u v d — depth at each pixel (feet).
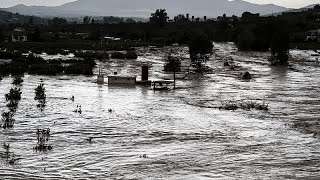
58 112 102.89
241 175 60.85
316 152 72.84
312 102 124.26
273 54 247.91
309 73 206.59
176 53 312.71
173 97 129.59
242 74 195.93
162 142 77.66
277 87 155.94
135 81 154.81
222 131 86.84
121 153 70.38
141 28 609.42
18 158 66.28
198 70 205.57
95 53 269.85
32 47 316.19
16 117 95.81
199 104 117.91
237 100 125.70
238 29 490.49
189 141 78.59
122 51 317.01
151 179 58.54
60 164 64.28
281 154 71.26
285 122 96.48
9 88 139.74
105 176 59.62
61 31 597.93
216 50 360.48
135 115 101.30
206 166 64.49
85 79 168.66
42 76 174.50
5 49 288.10
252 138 81.46
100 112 104.17
